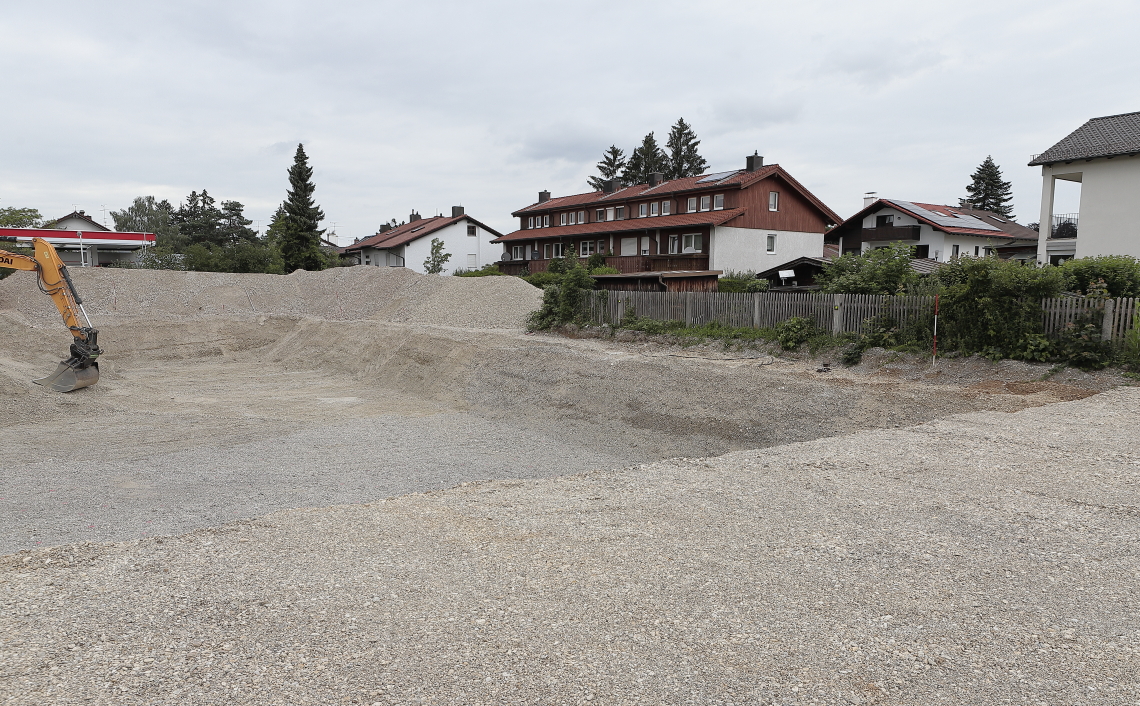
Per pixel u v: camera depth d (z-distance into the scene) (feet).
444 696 12.53
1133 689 12.85
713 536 21.22
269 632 14.99
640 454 52.80
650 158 278.26
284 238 208.33
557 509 24.47
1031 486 26.14
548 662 13.75
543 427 61.98
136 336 108.78
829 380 55.57
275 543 21.04
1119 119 86.99
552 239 186.70
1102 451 31.12
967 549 19.99
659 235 157.07
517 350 80.12
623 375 66.23
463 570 18.71
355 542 21.15
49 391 69.82
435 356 86.99
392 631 15.07
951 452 31.55
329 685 12.87
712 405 56.90
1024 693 12.75
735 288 110.22
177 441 55.36
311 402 75.61
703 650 14.26
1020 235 162.30
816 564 18.90
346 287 134.10
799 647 14.40
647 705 12.28
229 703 12.26
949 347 56.44
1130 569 18.51
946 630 15.16
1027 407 42.39
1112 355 48.52
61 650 14.11
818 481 27.25
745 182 142.92
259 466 47.80
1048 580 17.83
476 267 222.28
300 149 207.62
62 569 18.76
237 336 118.62
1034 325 52.39
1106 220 82.43
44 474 44.24
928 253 142.92
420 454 52.24
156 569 18.76
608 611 16.07
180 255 178.29
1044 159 85.76
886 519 22.65
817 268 107.24
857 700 12.51
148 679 13.03
